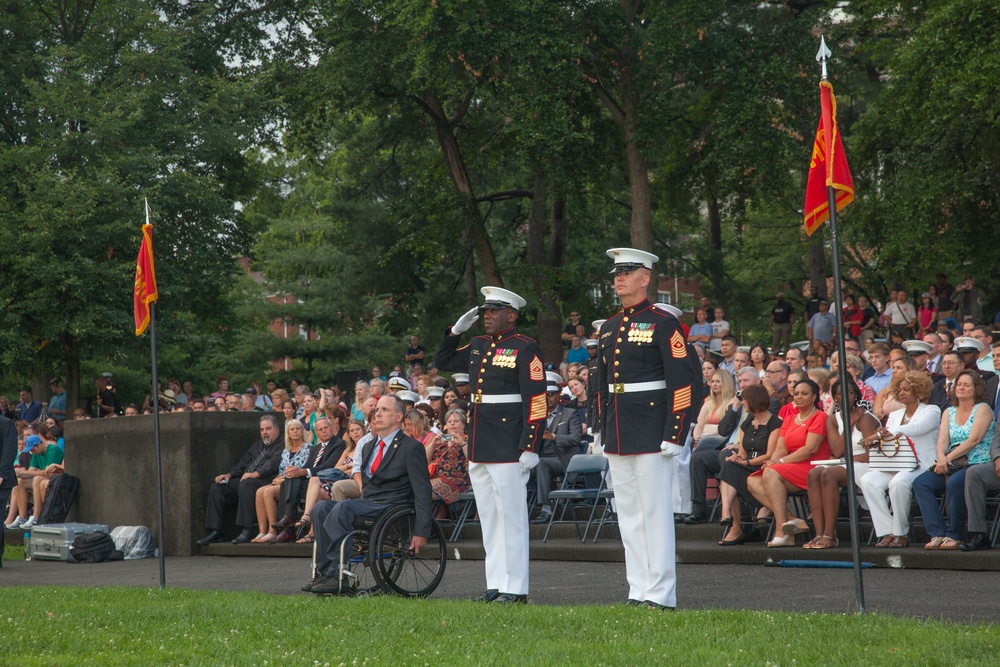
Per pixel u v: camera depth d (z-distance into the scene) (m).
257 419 17.77
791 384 13.08
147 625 8.16
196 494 16.88
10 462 15.37
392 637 7.24
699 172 33.72
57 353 31.09
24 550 17.73
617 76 30.08
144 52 31.84
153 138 31.53
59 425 23.83
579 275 33.97
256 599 9.57
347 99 31.42
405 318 44.53
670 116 30.28
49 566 15.54
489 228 41.62
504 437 9.24
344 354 42.50
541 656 6.36
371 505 10.04
